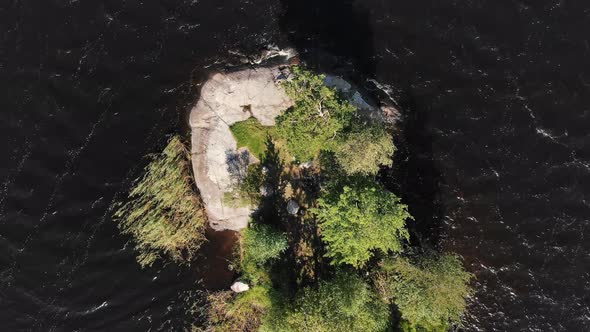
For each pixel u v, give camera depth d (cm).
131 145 3459
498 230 3394
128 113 3481
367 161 2927
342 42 3494
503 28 3419
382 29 3475
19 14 3550
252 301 3338
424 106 3422
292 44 3491
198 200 3394
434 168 3425
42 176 3444
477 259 3406
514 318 3356
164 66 3509
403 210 3189
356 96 3312
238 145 3378
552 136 3362
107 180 3434
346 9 3509
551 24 3403
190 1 3531
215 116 3409
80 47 3516
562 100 3366
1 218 3419
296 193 3378
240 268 3384
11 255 3394
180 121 3462
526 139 3369
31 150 3459
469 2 3441
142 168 3438
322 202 2969
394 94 3447
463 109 3403
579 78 3362
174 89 3491
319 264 3328
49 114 3481
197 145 3406
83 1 3550
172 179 3347
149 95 3494
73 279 3378
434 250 3291
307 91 2967
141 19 3531
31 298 3375
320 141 3030
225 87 3403
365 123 3036
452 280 3027
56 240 3403
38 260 3391
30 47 3522
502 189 3388
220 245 3428
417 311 3006
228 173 3366
